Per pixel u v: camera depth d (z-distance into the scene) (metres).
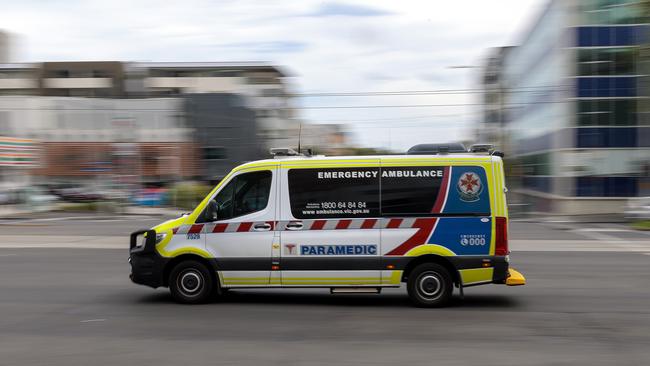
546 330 7.26
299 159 8.78
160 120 51.53
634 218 30.59
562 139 40.16
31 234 23.02
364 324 7.59
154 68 74.12
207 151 49.31
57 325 7.56
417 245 8.52
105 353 6.25
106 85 75.56
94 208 42.25
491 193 8.52
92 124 53.31
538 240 20.33
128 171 50.28
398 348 6.43
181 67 73.44
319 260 8.60
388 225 8.56
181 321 7.78
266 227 8.71
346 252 8.58
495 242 8.45
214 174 49.12
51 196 43.84
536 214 38.69
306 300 9.30
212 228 8.81
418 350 6.35
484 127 49.50
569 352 6.29
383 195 8.60
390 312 8.34
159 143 50.47
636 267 13.25
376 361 5.95
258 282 8.73
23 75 76.94
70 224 30.27
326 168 8.70
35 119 53.91
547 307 8.72
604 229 26.06
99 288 10.40
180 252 8.83
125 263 13.95
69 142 52.31
